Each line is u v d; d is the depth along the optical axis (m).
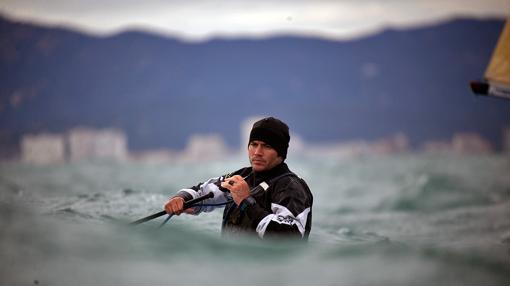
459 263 12.54
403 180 83.69
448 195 58.06
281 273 11.84
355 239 20.89
